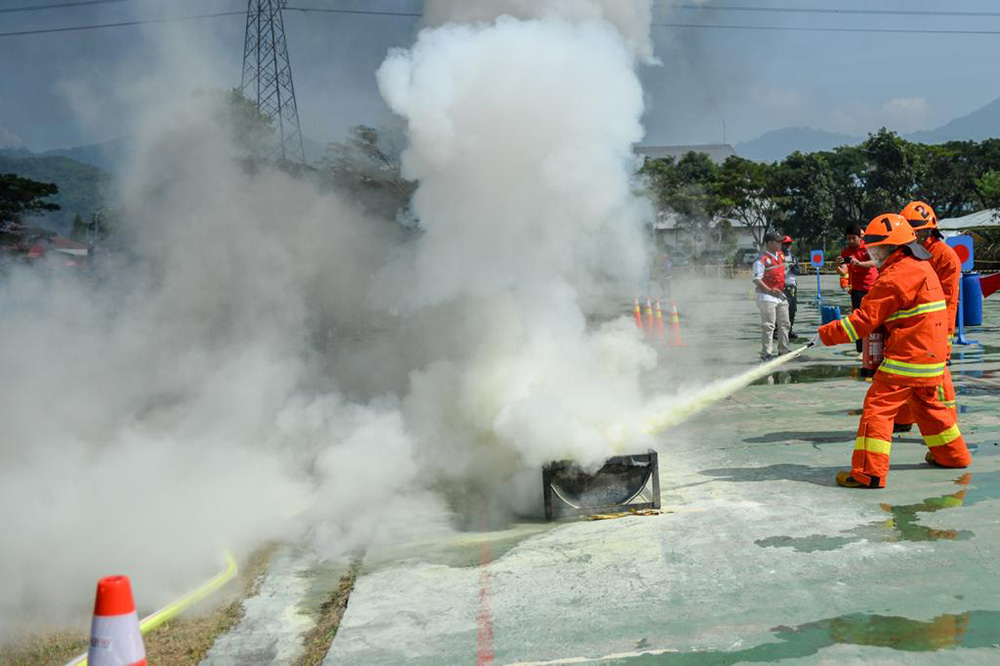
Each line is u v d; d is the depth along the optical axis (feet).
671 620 11.50
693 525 15.30
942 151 207.72
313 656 11.52
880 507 15.79
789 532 14.66
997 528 14.30
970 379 29.78
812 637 10.75
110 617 8.38
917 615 11.19
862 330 16.89
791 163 191.11
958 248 39.91
